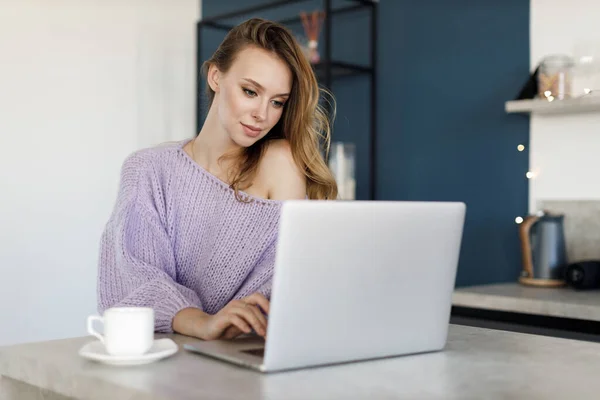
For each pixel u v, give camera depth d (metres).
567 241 3.00
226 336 1.38
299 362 1.14
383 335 1.23
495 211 3.21
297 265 1.10
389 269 1.21
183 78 4.14
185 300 1.48
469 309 2.72
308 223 1.10
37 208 3.55
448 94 3.36
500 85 3.19
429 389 1.03
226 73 1.64
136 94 3.92
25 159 3.51
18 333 3.50
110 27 3.81
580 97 2.70
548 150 3.04
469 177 3.29
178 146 1.76
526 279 2.96
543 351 1.32
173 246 1.71
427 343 1.29
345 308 1.17
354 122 3.69
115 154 3.84
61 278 3.64
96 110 3.76
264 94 1.61
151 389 1.00
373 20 3.57
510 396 0.99
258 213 1.68
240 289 1.68
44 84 3.57
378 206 1.17
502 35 3.19
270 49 1.61
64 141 3.65
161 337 1.42
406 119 3.51
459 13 3.32
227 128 1.65
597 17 2.91
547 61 2.84
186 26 4.16
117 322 1.16
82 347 1.25
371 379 1.09
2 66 3.44
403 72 3.52
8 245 3.46
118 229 1.60
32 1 3.53
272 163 1.73
